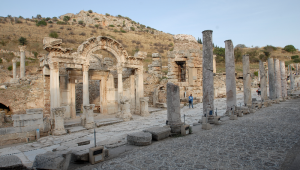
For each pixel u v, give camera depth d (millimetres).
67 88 19844
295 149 8047
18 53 48906
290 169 6195
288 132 10828
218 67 61094
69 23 99562
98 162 7387
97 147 7480
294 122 13398
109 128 15648
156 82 30672
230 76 17578
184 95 28844
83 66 17688
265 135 10398
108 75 23250
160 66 33062
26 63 45188
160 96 28141
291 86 44156
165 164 6953
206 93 14547
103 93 22844
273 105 23859
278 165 6562
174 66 30125
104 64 25219
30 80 23469
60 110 14266
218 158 7391
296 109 19484
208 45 14719
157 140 10070
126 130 14406
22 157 9320
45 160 6332
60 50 16219
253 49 94688
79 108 26375
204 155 7750
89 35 81250
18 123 12719
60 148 8008
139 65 22094
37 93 22844
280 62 30703
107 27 110375
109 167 6871
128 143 9719
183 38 30562
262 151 8000
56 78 16031
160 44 89125
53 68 15945
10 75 36844
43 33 70875
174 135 11039
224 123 14078
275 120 14320
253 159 7188
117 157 7887
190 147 8820
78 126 16328
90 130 15266
